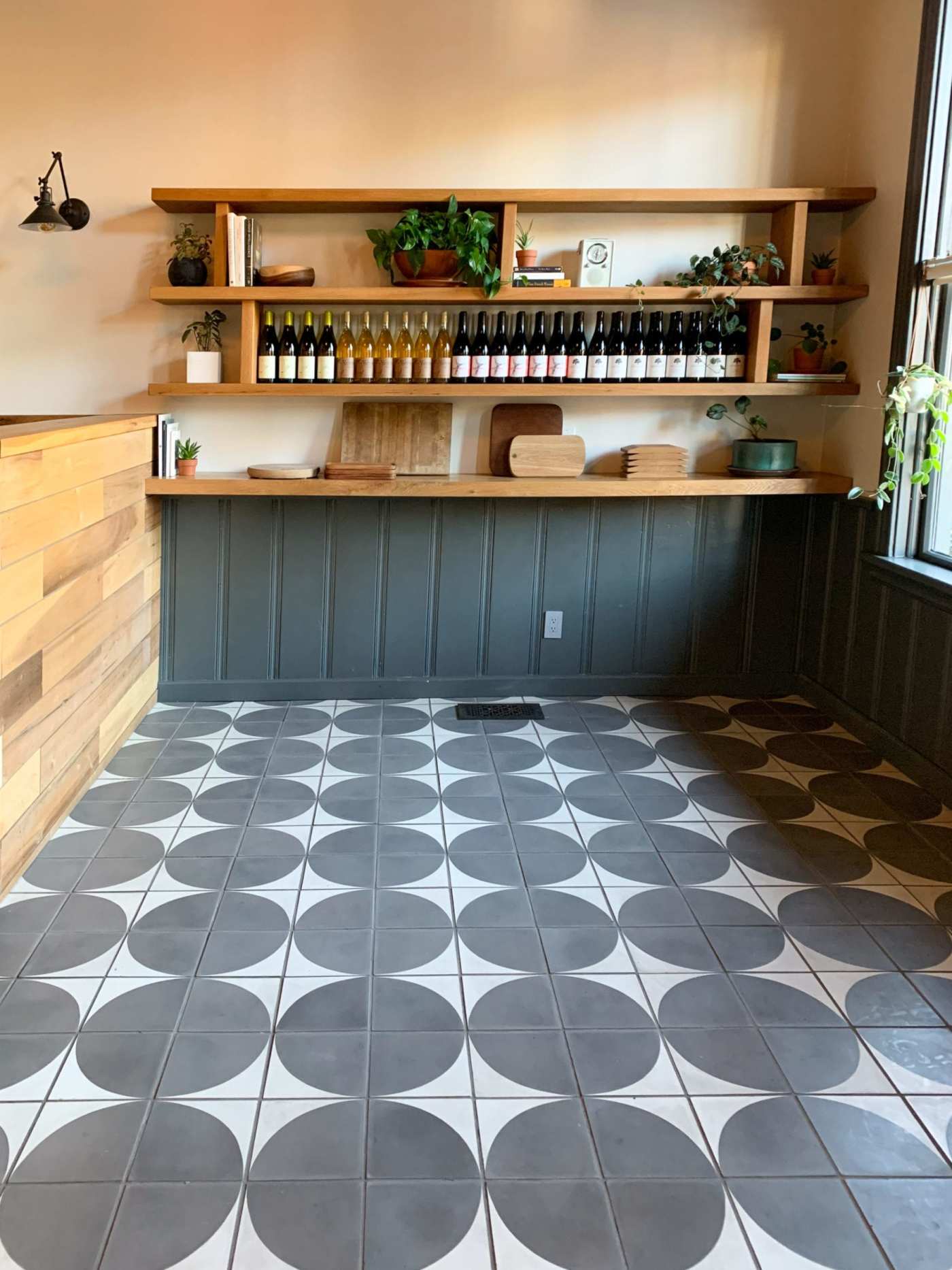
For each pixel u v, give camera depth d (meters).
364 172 4.00
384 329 4.11
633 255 4.13
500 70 3.97
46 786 2.91
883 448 3.75
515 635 4.34
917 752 3.50
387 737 3.88
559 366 3.98
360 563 4.22
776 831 3.12
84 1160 1.78
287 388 3.90
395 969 2.37
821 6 3.98
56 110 3.91
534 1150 1.82
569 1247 1.62
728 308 3.93
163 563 4.16
